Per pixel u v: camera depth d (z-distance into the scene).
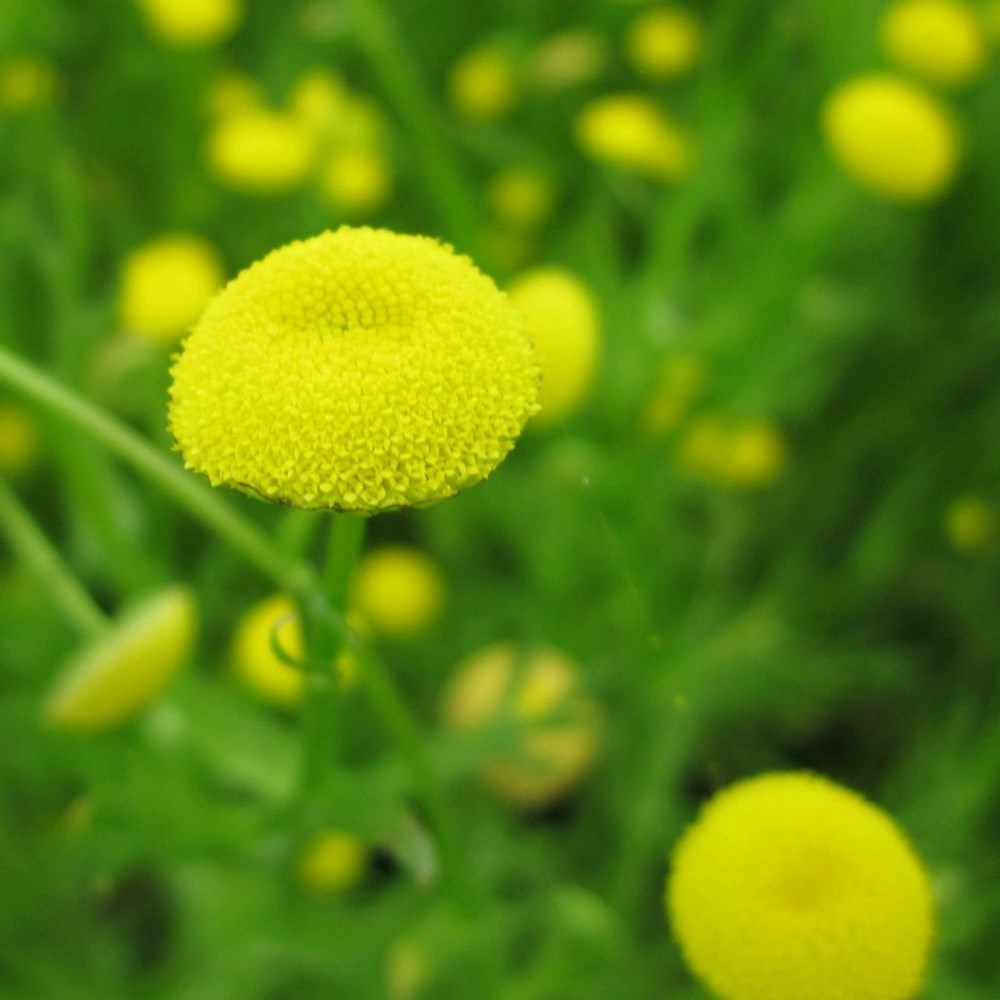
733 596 0.12
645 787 0.09
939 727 0.11
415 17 0.14
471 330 0.05
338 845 0.09
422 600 0.10
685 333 0.11
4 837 0.09
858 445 0.12
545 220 0.13
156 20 0.11
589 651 0.10
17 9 0.11
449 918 0.08
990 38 0.12
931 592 0.11
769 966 0.06
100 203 0.12
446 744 0.08
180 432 0.05
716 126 0.11
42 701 0.09
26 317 0.11
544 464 0.10
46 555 0.09
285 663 0.06
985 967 0.09
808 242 0.10
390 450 0.05
